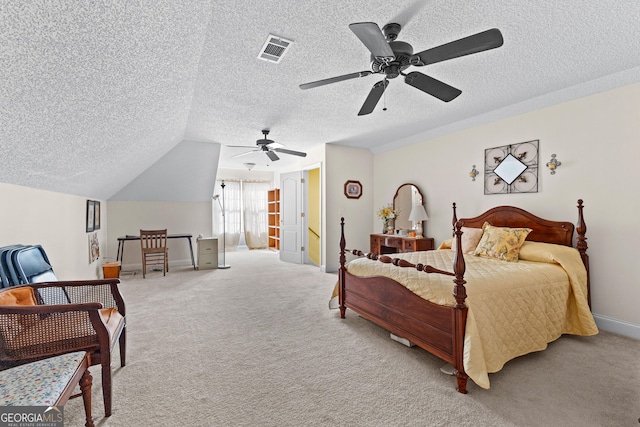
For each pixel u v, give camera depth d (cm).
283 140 516
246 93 304
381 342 255
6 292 159
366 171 586
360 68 254
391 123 416
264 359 226
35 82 129
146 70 184
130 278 501
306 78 271
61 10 102
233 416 163
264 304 360
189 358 227
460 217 421
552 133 323
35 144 181
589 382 195
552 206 324
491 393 184
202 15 170
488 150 385
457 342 188
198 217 638
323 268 552
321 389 188
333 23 193
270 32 202
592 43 222
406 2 175
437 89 221
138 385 192
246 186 888
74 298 200
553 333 240
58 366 136
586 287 280
